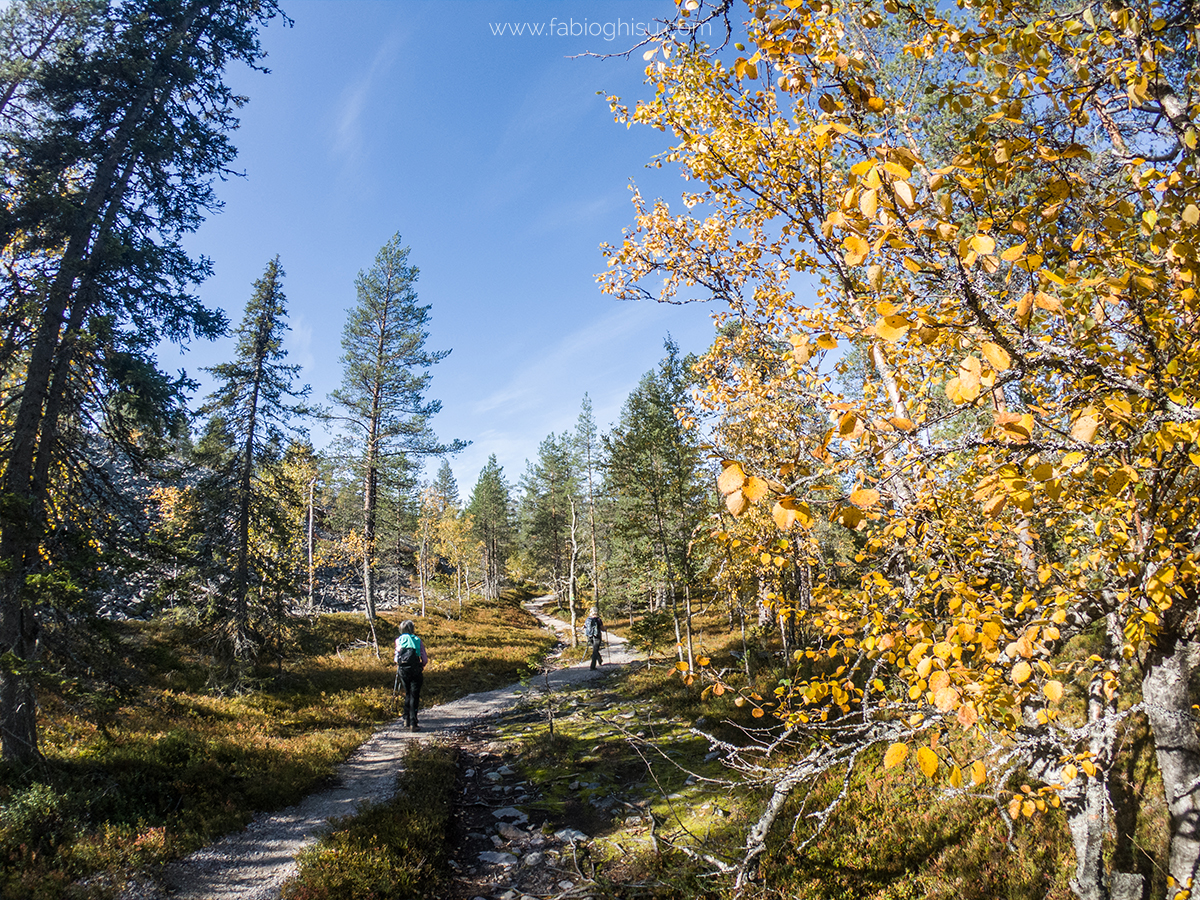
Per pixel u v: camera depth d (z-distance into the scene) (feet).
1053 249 9.20
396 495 127.85
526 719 46.42
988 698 8.84
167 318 34.73
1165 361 7.64
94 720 32.24
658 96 17.78
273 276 59.21
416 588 147.74
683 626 88.28
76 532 29.01
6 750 24.27
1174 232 7.41
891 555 13.05
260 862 22.04
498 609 152.76
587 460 155.84
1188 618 11.44
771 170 15.47
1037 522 12.89
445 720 46.11
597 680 62.39
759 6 10.56
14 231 29.53
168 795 25.61
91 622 28.02
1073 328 8.22
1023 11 10.03
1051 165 8.74
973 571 12.23
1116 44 9.48
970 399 5.64
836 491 6.38
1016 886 17.62
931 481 12.30
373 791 29.53
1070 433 6.64
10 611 25.88
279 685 50.72
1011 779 21.98
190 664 49.98
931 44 10.79
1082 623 12.41
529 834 26.45
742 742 32.76
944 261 6.10
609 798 29.55
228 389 55.72
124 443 34.60
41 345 29.37
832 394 12.49
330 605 111.34
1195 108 8.77
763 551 16.34
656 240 21.72
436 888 21.85
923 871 19.60
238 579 51.65
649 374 70.49
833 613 13.48
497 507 217.77
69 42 33.94
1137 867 16.74
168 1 38.34
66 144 31.45
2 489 27.91
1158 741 12.25
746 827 23.12
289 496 61.36
